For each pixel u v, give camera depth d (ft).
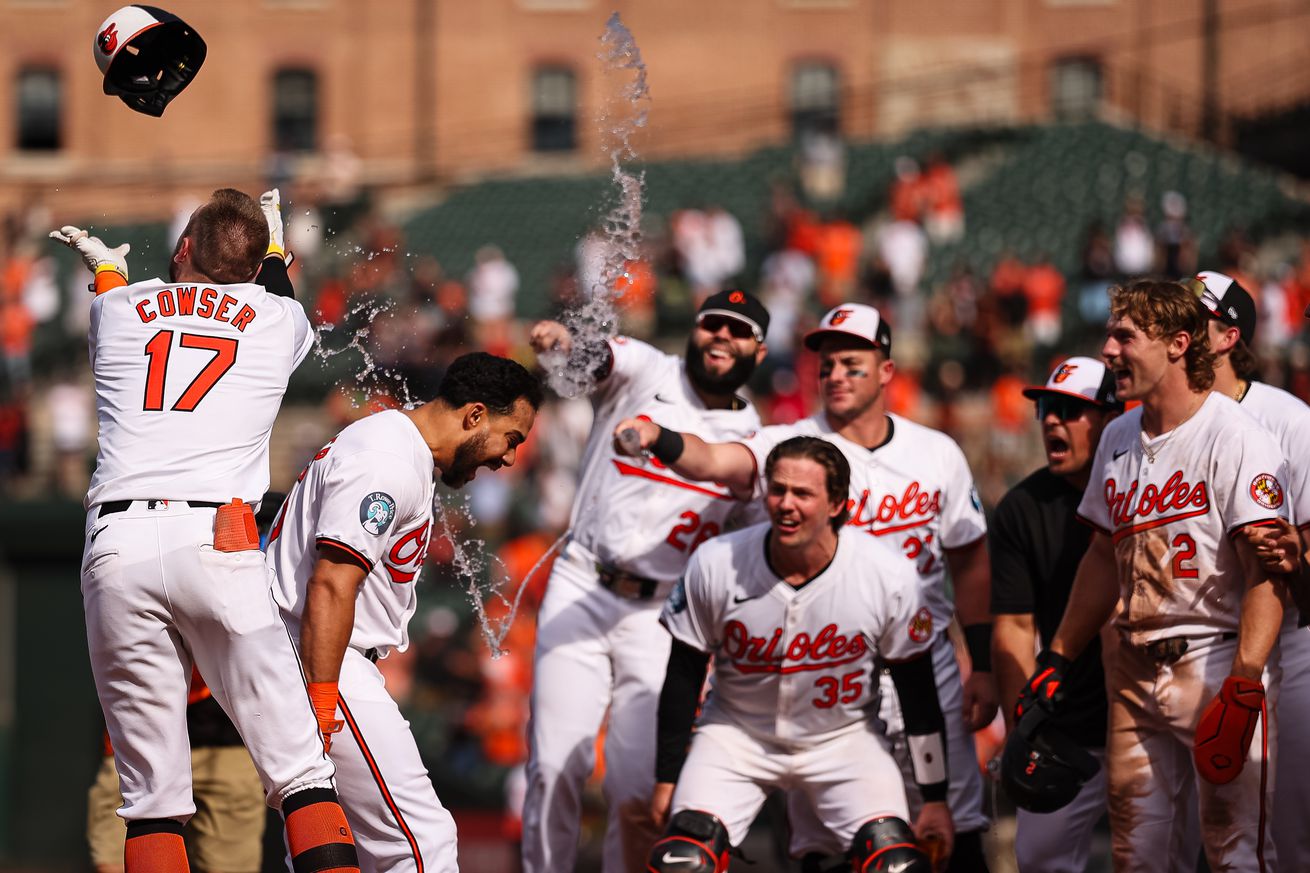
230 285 29.37
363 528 28.86
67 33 214.48
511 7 218.79
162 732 27.86
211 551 27.02
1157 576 31.48
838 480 32.65
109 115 214.90
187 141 215.72
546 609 41.42
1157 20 218.38
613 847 41.11
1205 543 30.81
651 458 40.16
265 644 27.27
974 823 39.34
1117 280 143.23
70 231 31.48
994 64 218.79
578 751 40.16
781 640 33.55
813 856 38.42
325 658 28.58
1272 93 215.72
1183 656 31.27
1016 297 138.92
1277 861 33.45
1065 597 37.83
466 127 218.59
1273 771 30.96
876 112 218.38
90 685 93.20
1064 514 37.91
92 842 38.93
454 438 30.68
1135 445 32.40
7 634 92.99
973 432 123.85
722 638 34.17
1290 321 128.67
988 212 172.86
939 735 34.53
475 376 30.63
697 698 34.76
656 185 190.70
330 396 130.82
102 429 28.40
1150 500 31.58
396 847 30.32
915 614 33.65
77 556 93.66
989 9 218.59
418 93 218.79
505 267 147.84
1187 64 218.38
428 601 107.65
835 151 191.11
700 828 33.60
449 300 145.59
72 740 92.79
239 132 216.74
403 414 30.66
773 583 33.42
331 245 160.86
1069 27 218.79
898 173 181.98
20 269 147.74
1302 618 32.45
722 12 218.18
